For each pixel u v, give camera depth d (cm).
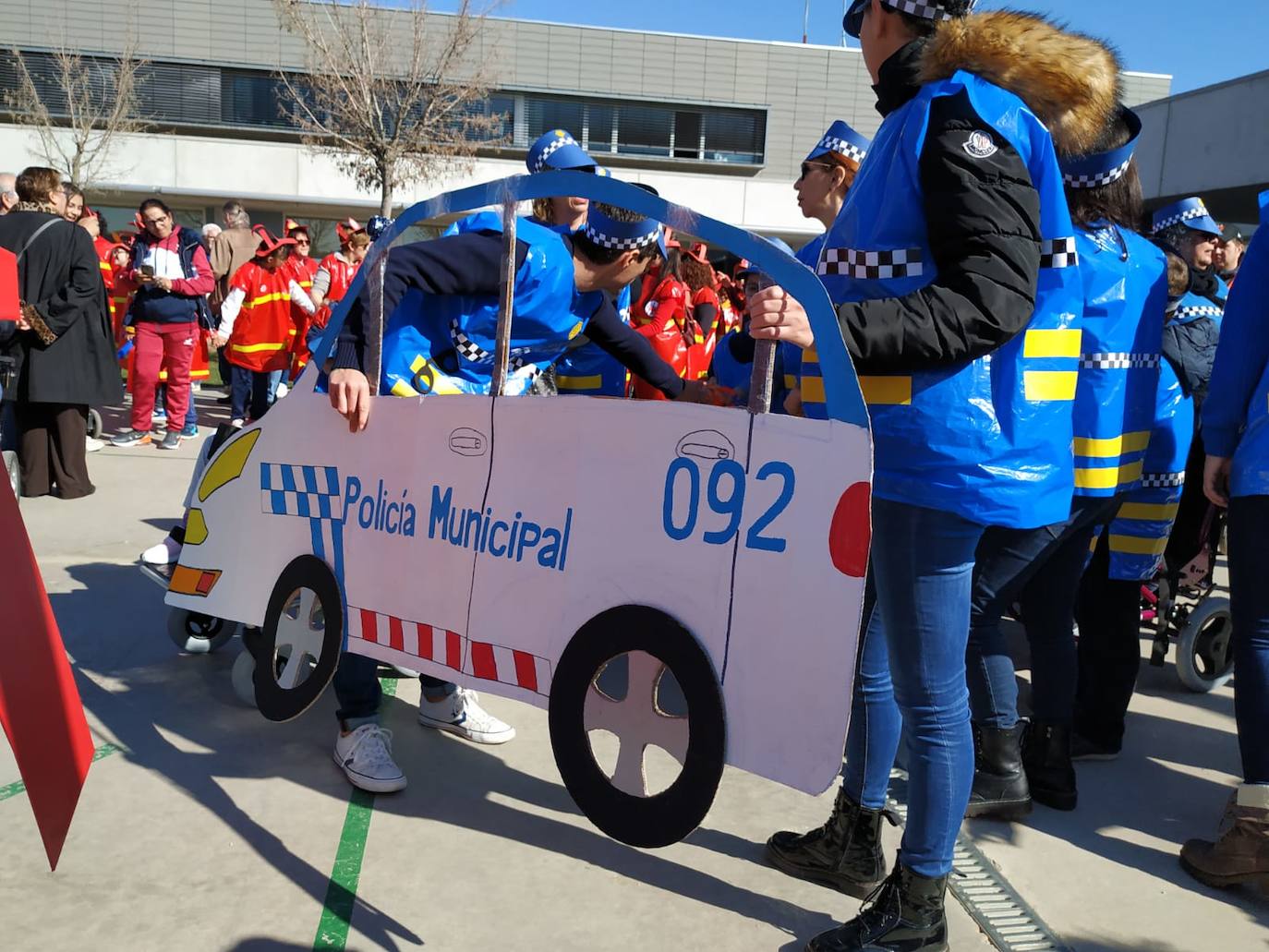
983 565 259
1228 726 365
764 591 177
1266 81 1162
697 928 223
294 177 2406
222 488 289
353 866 240
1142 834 281
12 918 214
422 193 2395
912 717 205
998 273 174
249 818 260
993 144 177
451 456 227
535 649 211
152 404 825
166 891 227
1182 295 342
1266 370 253
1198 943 229
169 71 2777
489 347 265
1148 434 290
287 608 271
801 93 3128
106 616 407
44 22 2672
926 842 206
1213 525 423
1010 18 189
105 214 2456
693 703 184
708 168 3128
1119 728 328
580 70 3002
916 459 188
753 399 179
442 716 316
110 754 291
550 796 281
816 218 321
